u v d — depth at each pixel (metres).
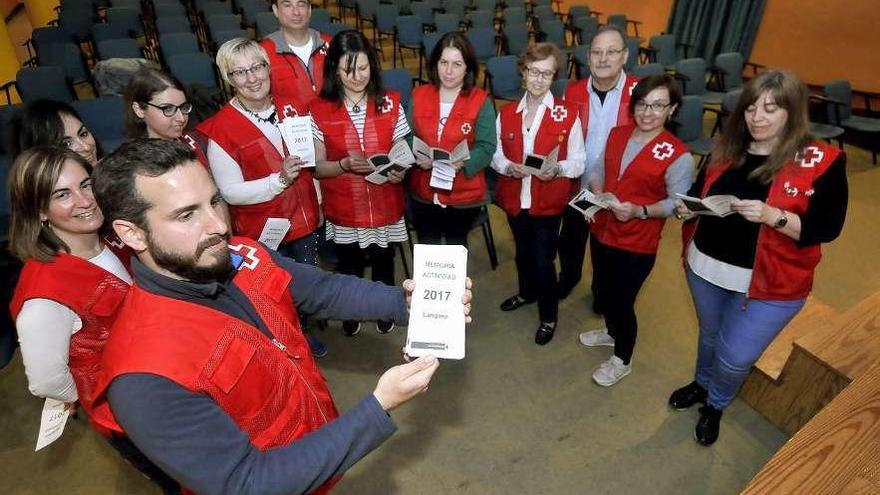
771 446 2.14
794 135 1.51
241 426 0.92
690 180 1.95
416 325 1.08
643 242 2.06
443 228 2.57
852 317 2.18
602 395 2.39
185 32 5.69
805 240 1.55
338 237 2.37
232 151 1.93
